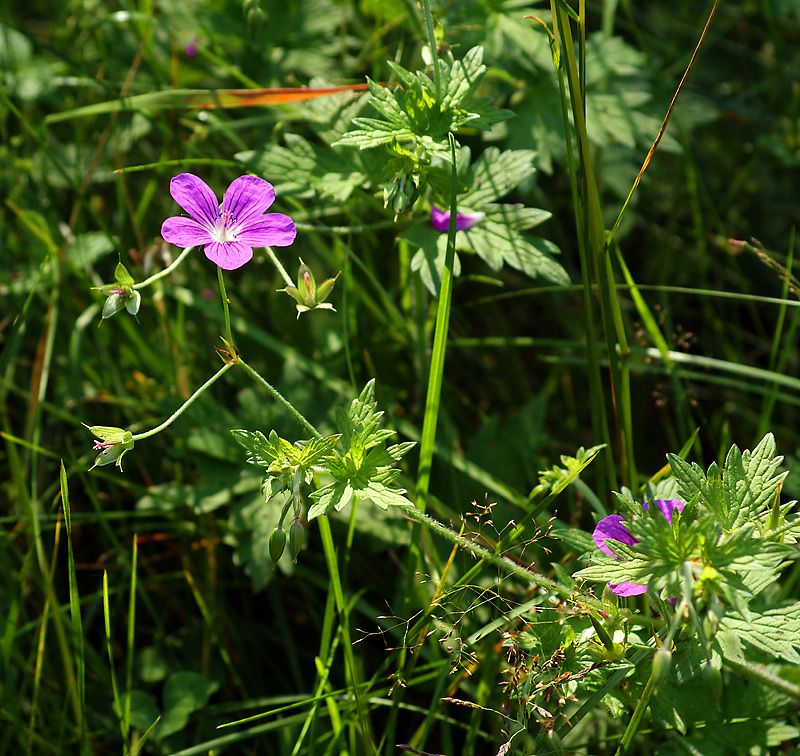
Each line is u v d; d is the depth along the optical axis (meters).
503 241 0.42
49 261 0.50
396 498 0.35
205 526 0.46
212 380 0.36
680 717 0.37
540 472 0.39
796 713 0.38
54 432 0.50
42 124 0.52
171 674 0.44
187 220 0.36
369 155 0.43
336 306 0.50
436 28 0.42
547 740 0.36
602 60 0.51
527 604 0.38
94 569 0.48
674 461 0.36
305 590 0.45
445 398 0.49
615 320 0.40
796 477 0.44
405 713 0.44
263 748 0.44
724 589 0.33
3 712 0.41
